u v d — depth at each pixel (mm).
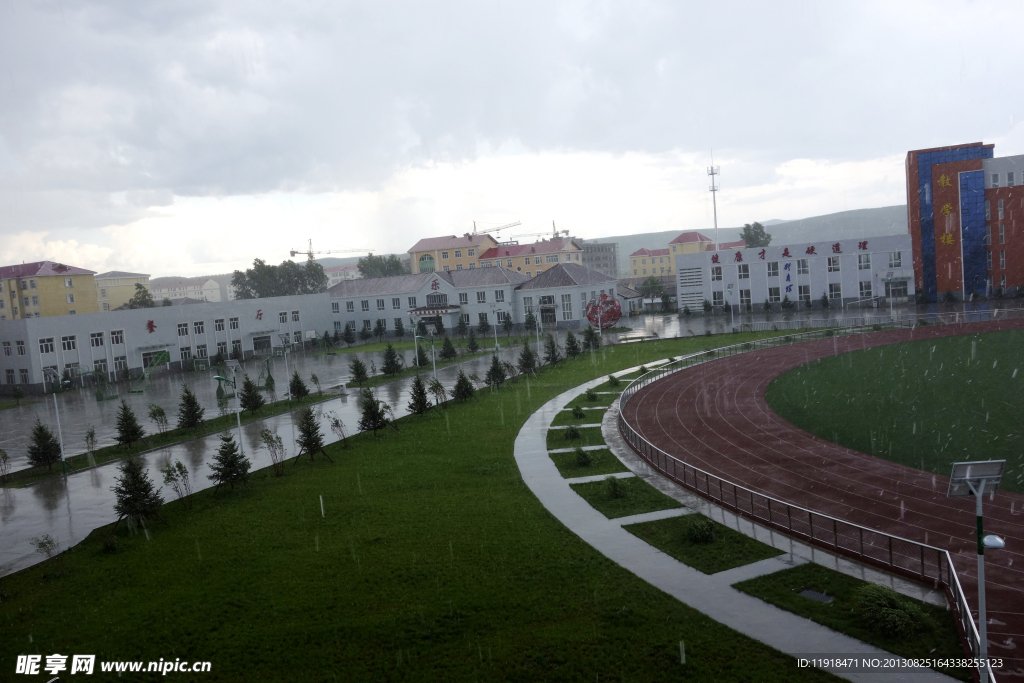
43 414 50188
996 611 13906
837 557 16984
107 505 25859
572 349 59188
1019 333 49906
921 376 38375
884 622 13297
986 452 24562
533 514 21125
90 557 20062
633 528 19609
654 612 14680
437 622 14781
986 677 11125
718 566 16766
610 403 38250
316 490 25016
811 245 81250
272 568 18062
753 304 85062
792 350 52656
